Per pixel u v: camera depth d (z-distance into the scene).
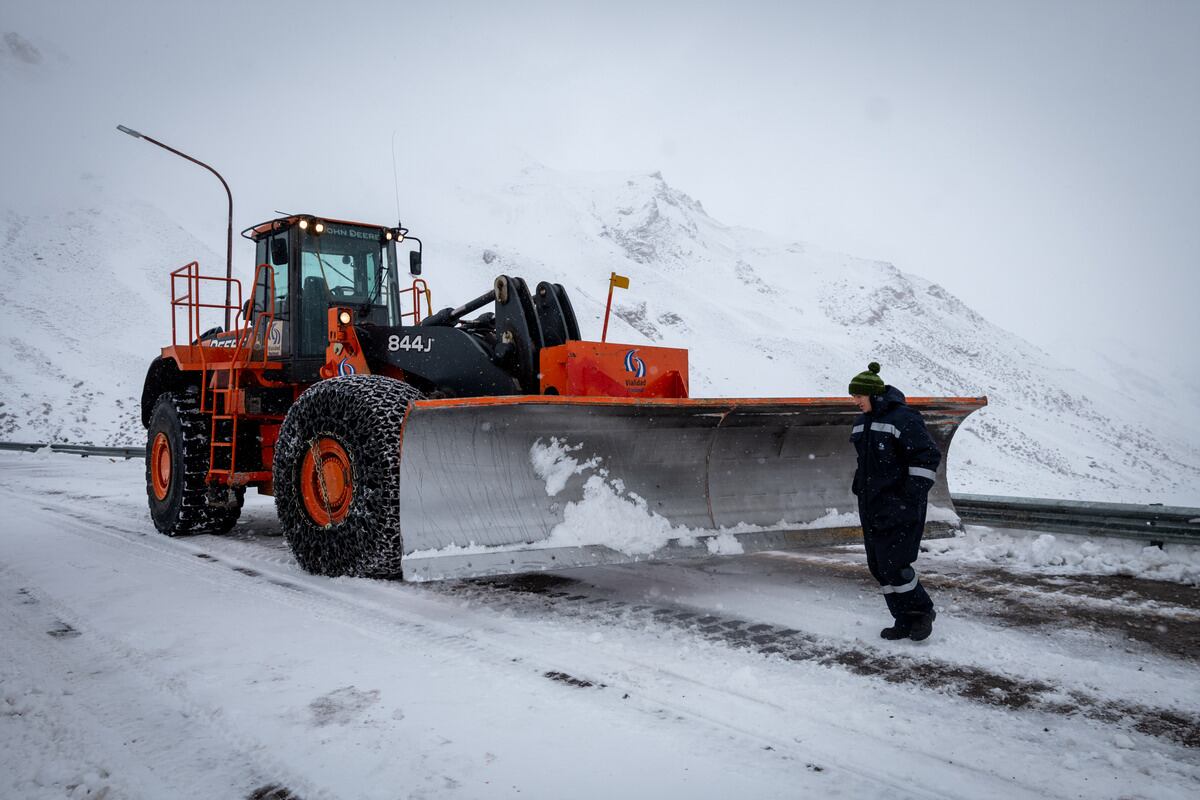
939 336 130.75
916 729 2.44
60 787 2.13
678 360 4.86
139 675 2.96
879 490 3.38
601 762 2.21
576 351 4.36
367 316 6.45
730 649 3.24
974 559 5.30
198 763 2.25
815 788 2.06
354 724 2.47
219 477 6.27
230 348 6.84
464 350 4.79
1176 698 2.72
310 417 4.59
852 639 3.39
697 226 190.25
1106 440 98.06
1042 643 3.34
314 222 6.19
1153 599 4.13
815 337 107.00
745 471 4.63
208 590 4.37
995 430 84.50
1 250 47.38
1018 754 2.28
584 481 4.10
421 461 3.75
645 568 4.99
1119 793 2.05
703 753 2.27
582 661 3.07
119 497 9.63
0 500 9.31
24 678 2.96
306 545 4.65
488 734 2.39
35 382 29.36
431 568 3.60
